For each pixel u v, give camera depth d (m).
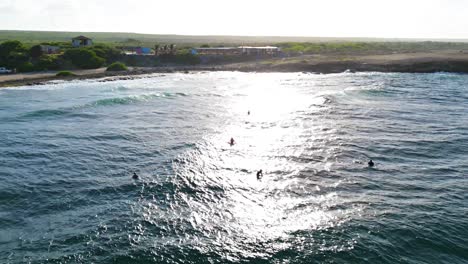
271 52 128.50
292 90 69.94
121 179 29.41
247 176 30.16
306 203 25.53
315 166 32.09
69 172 30.77
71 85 74.62
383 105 56.12
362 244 20.62
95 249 20.23
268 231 22.20
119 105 55.66
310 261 19.33
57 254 19.78
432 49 173.00
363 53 138.38
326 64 103.19
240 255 19.91
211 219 23.59
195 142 38.41
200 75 94.06
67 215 23.94
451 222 22.81
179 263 19.19
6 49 97.62
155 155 34.66
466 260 19.50
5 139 38.94
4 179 29.23
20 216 23.84
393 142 38.25
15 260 19.25
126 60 111.38
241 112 51.91
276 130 43.00
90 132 41.72
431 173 30.44
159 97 62.19
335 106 54.97
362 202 25.47
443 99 61.16
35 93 64.62
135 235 21.64
